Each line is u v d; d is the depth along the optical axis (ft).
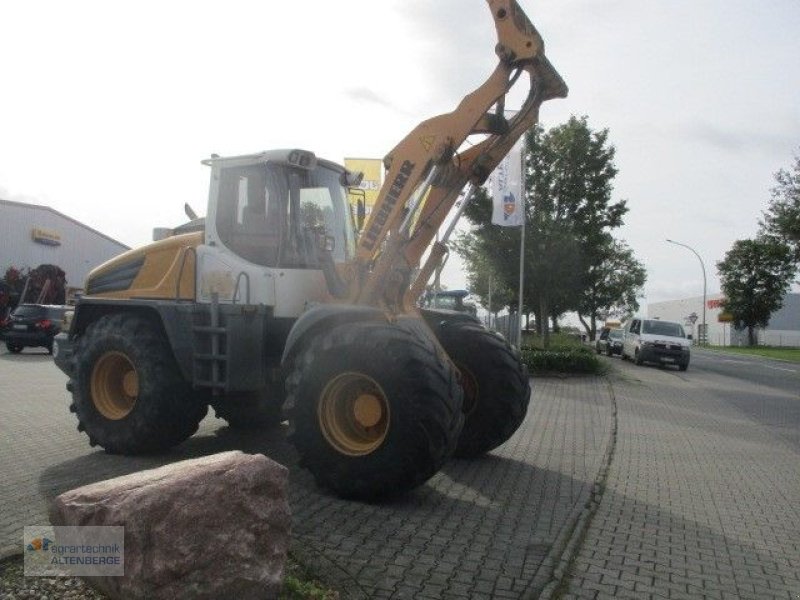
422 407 18.70
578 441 31.12
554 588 13.97
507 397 25.36
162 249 26.21
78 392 25.81
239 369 22.93
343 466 19.44
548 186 85.81
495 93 21.61
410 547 15.97
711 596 14.29
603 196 86.17
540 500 20.57
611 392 53.42
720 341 272.51
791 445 32.76
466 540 16.61
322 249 24.53
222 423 32.35
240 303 24.08
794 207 118.93
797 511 20.99
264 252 24.27
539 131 85.46
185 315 23.95
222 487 11.55
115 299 25.89
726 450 30.71
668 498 21.84
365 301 21.88
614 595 14.05
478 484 22.25
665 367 94.68
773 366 108.99
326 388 19.75
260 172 24.59
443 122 21.90
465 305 55.16
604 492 22.16
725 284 227.20
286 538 12.30
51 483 20.79
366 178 54.75
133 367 25.14
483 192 83.10
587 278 90.53
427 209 23.32
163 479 11.40
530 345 85.30
